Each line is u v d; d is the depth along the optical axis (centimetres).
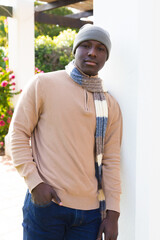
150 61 155
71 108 141
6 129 568
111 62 173
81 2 591
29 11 516
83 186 141
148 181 157
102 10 175
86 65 143
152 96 156
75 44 148
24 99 142
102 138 150
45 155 141
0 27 761
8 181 406
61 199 138
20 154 136
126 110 166
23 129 140
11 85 532
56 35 1003
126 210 172
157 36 155
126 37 162
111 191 151
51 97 141
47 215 138
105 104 151
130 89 163
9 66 548
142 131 158
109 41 146
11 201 337
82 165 142
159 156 158
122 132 165
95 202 149
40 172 140
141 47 154
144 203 160
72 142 140
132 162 165
